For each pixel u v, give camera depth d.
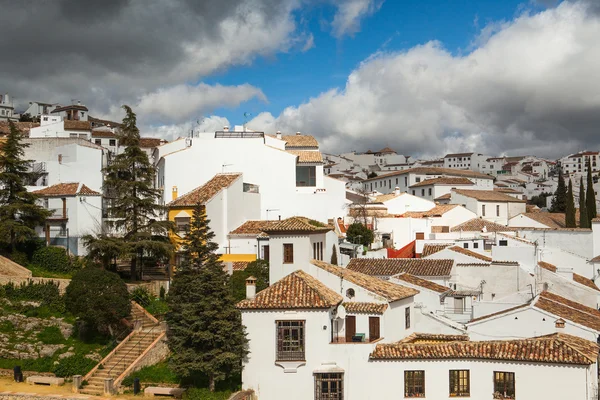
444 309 45.81
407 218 74.06
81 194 57.81
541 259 56.66
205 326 35.97
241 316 35.41
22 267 49.31
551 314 37.81
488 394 33.50
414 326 42.03
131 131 53.16
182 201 57.34
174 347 38.09
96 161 64.75
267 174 68.69
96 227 58.16
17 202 52.06
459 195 92.56
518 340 34.50
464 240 62.28
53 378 39.22
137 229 52.28
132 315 46.28
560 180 118.81
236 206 61.38
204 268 40.09
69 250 57.25
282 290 36.06
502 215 91.88
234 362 34.56
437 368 34.12
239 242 57.78
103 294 42.25
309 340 34.41
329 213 75.44
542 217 84.00
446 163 199.75
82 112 134.25
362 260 53.31
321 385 34.25
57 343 43.12
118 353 41.72
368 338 37.16
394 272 50.66
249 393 34.09
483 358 33.59
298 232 40.34
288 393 34.31
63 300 45.41
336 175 140.12
